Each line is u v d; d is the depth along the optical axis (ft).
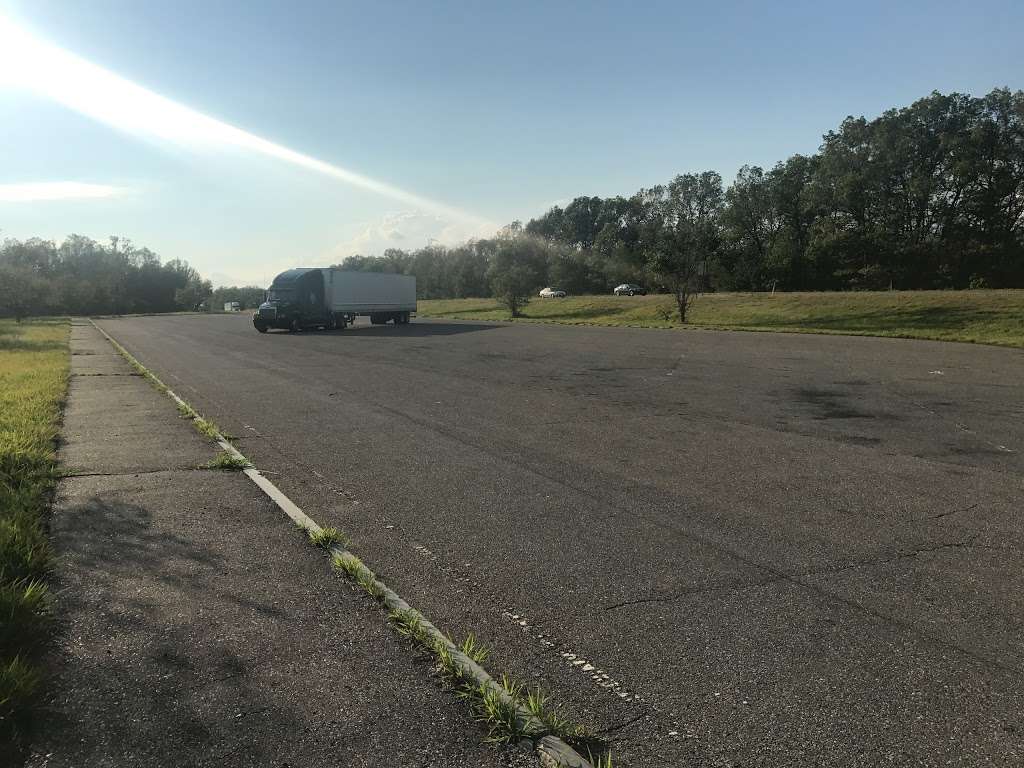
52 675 9.09
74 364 56.65
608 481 20.25
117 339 97.66
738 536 15.40
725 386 42.06
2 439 22.74
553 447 25.11
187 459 22.07
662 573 13.26
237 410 33.65
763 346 70.69
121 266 376.68
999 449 24.76
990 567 13.57
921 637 10.70
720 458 23.32
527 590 12.45
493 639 10.59
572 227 402.11
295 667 9.46
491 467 21.98
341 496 18.56
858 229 231.09
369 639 10.34
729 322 120.16
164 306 371.97
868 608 11.73
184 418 29.91
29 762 7.38
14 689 8.40
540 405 35.24
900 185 231.50
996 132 212.23
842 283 234.99
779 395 38.24
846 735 8.22
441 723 8.25
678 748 7.95
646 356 62.28
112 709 8.38
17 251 351.25
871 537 15.35
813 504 17.89
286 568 13.09
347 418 31.42
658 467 22.02
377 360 61.72
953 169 212.23
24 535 13.60
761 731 8.30
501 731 8.11
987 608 11.73
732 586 12.64
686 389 40.96
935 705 8.86
